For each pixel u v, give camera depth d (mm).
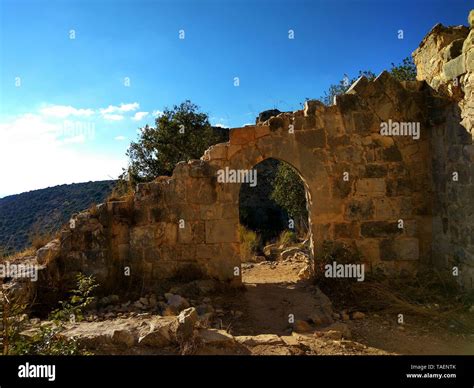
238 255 7801
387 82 7832
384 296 6859
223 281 7781
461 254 6676
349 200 7836
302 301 6953
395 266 7738
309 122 7863
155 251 7836
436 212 7547
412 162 7805
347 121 7852
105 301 6957
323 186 7844
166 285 7574
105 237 7457
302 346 4766
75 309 5129
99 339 4484
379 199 7812
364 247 7801
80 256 7332
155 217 7863
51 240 8984
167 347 4500
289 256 12047
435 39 7367
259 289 7895
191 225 7832
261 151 7848
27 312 6285
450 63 6734
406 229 7766
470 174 6332
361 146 7844
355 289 7246
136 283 7734
